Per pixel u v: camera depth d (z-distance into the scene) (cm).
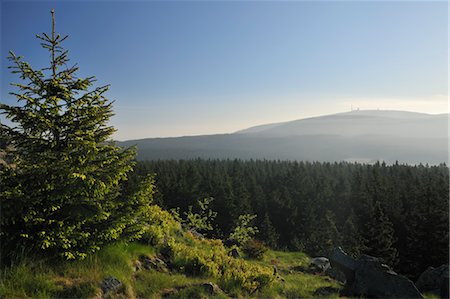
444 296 1467
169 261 1107
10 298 696
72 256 805
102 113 891
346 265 1466
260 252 2241
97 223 910
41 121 812
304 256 2859
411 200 5984
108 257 931
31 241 821
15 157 834
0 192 750
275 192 8300
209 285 941
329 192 8262
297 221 7669
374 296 1293
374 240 3847
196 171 8600
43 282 756
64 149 821
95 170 881
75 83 884
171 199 7544
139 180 991
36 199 769
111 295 795
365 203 6078
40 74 847
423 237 4109
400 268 4216
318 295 1260
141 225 1010
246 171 10656
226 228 6900
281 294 1174
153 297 840
